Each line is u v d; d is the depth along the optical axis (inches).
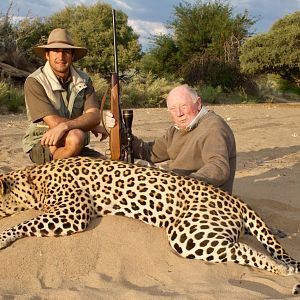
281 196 244.5
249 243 168.7
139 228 164.9
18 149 351.9
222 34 1148.5
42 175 172.9
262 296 132.7
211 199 160.9
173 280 145.1
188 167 179.3
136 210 166.6
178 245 155.2
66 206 162.7
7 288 140.6
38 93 195.9
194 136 177.2
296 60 999.6
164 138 193.2
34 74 199.9
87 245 158.6
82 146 191.6
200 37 1169.4
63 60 197.6
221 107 831.7
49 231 159.0
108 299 131.8
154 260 155.1
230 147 176.1
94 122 198.2
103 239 160.9
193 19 1192.2
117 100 183.9
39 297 133.1
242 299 130.3
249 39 1058.1
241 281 143.4
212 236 152.3
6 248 154.9
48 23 1017.5
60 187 168.4
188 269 149.3
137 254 156.7
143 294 133.0
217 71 1122.0
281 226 201.5
